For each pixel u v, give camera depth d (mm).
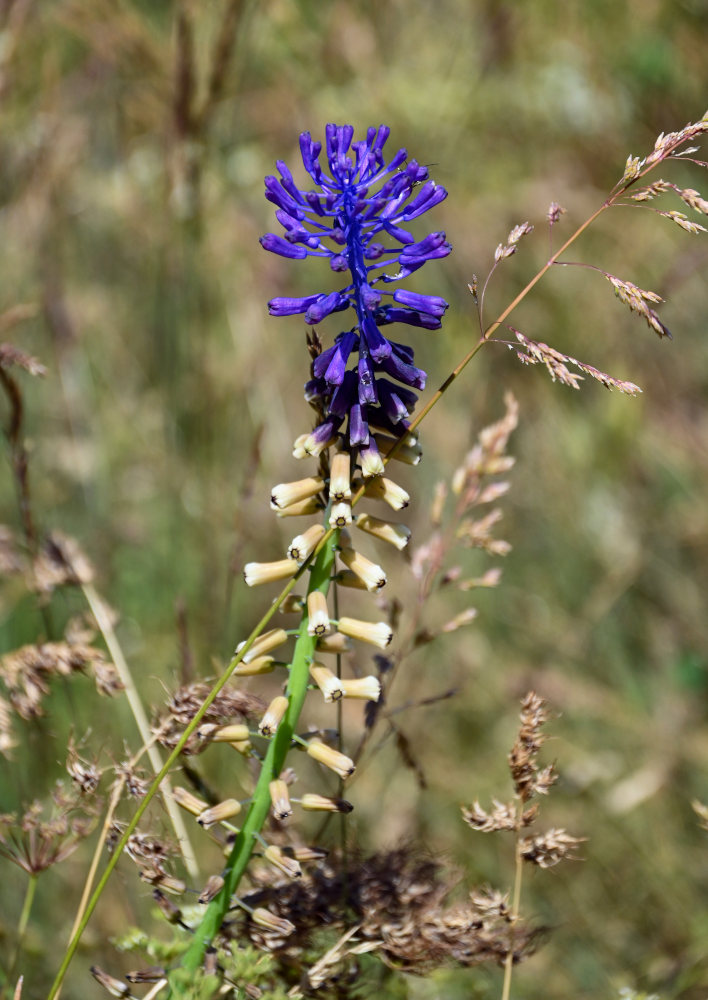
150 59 7254
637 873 5402
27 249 7367
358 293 2887
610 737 6137
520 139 8703
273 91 8430
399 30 8953
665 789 5805
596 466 7500
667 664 6629
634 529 7188
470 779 5945
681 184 8617
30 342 7215
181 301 7332
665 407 7707
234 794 5160
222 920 3062
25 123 7496
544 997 4598
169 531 6621
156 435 7277
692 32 8945
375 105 8531
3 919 4512
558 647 6680
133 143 7801
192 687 3301
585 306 8109
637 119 8797
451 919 3387
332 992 3379
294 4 8508
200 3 6785
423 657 6512
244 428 7332
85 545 6516
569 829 5590
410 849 3582
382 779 5840
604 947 4996
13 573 4734
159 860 3168
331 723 6031
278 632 3018
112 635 4480
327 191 2855
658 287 8086
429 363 8055
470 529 4191
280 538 6852
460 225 8250
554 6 9047
